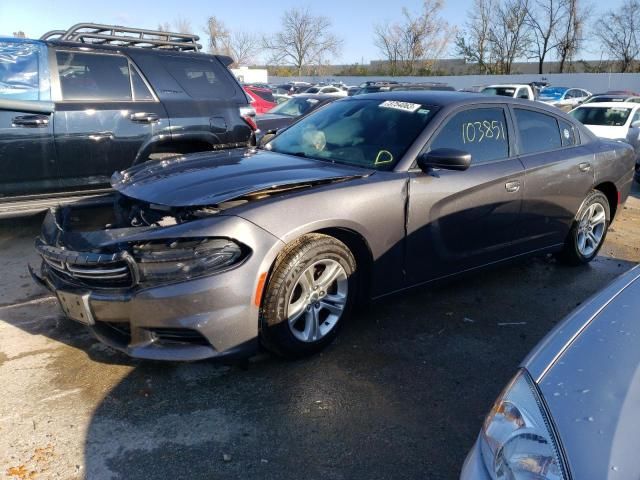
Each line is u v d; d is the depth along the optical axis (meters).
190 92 5.88
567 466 1.46
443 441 2.66
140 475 2.38
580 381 1.71
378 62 55.66
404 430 2.73
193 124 5.80
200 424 2.72
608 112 12.55
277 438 2.64
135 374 3.14
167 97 5.69
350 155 3.83
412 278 3.73
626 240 6.36
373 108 4.21
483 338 3.74
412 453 2.57
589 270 5.23
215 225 2.81
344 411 2.86
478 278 4.89
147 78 5.60
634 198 9.03
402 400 2.98
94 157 5.27
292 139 4.30
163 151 5.79
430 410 2.90
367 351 3.47
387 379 3.17
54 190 5.14
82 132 5.16
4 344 3.44
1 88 4.84
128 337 2.99
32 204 5.01
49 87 5.05
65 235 3.08
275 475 2.41
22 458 2.46
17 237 5.70
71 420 2.72
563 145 4.77
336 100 4.73
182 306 2.75
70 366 3.21
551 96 27.20
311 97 12.10
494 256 4.25
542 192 4.43
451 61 53.62
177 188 3.15
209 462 2.47
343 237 3.38
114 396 2.93
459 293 4.51
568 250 5.08
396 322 3.91
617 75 37.25
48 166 5.05
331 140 4.05
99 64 5.36
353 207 3.25
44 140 4.98
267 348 3.15
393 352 3.48
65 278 3.06
